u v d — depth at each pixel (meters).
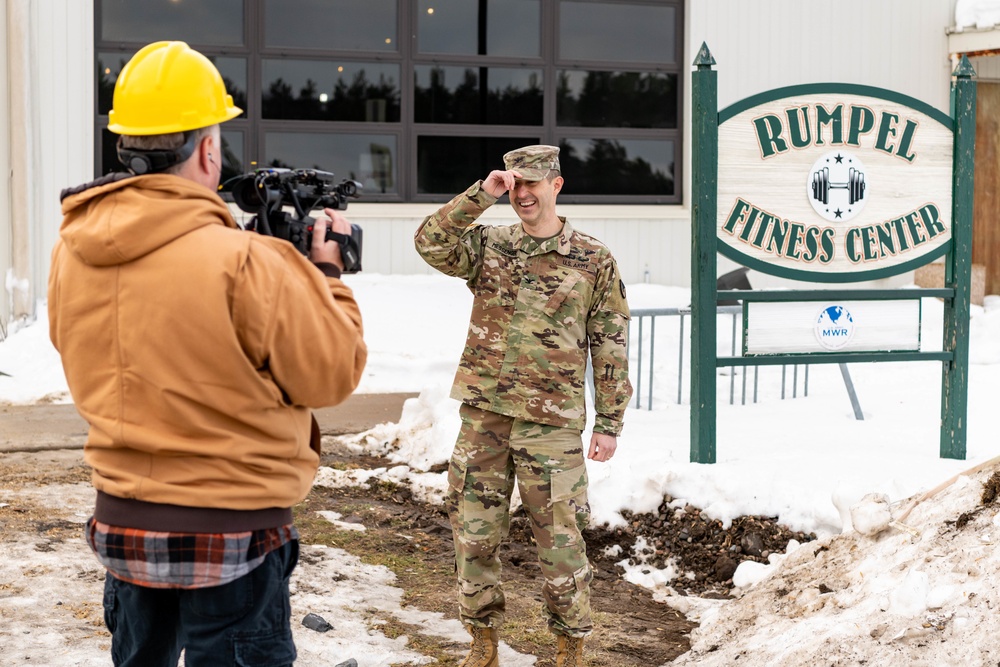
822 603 4.31
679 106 14.45
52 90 11.58
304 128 13.09
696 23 14.05
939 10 14.86
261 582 2.34
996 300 15.19
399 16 13.35
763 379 10.06
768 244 6.17
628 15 14.17
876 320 6.36
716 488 5.64
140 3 12.43
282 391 2.33
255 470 2.29
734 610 4.62
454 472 3.82
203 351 2.21
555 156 3.73
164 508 2.25
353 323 2.38
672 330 12.03
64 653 3.88
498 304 3.74
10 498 5.95
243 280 2.21
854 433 7.04
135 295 2.23
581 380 3.75
